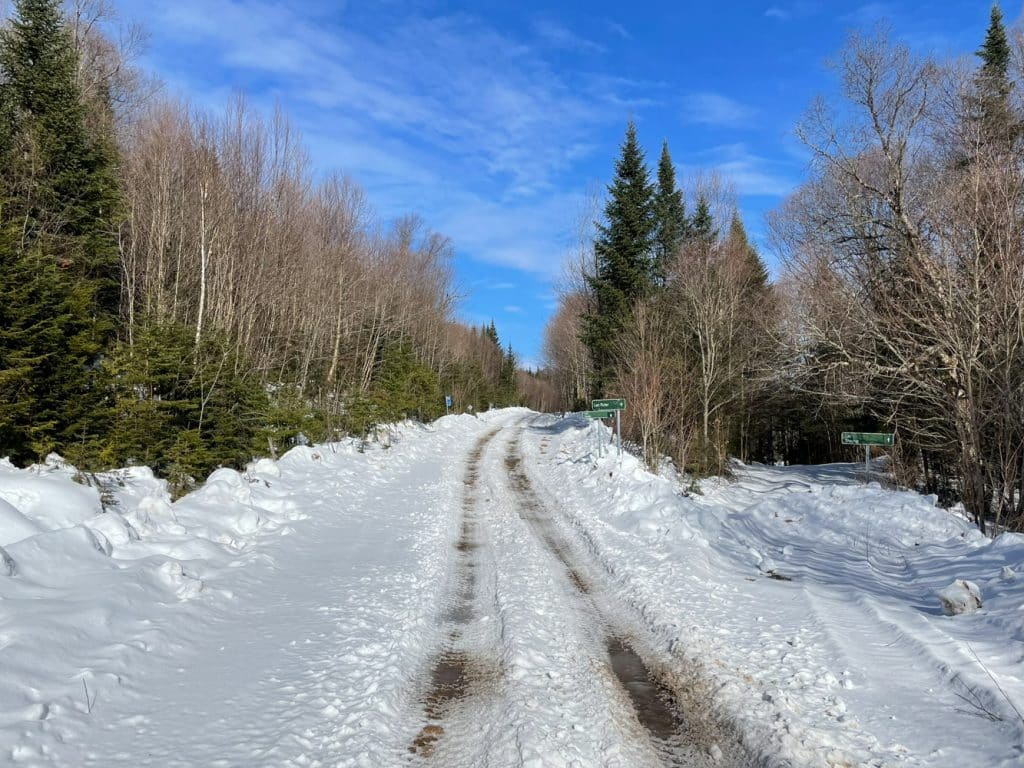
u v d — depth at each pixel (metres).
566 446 29.42
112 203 19.86
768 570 10.03
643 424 24.22
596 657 6.89
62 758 4.09
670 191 39.62
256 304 26.83
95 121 23.33
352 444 24.62
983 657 5.82
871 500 12.66
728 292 28.97
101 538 7.77
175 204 23.89
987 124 16.66
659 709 5.68
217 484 12.10
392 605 8.23
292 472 16.72
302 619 7.41
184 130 25.16
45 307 11.30
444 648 7.19
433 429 36.66
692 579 9.51
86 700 4.78
